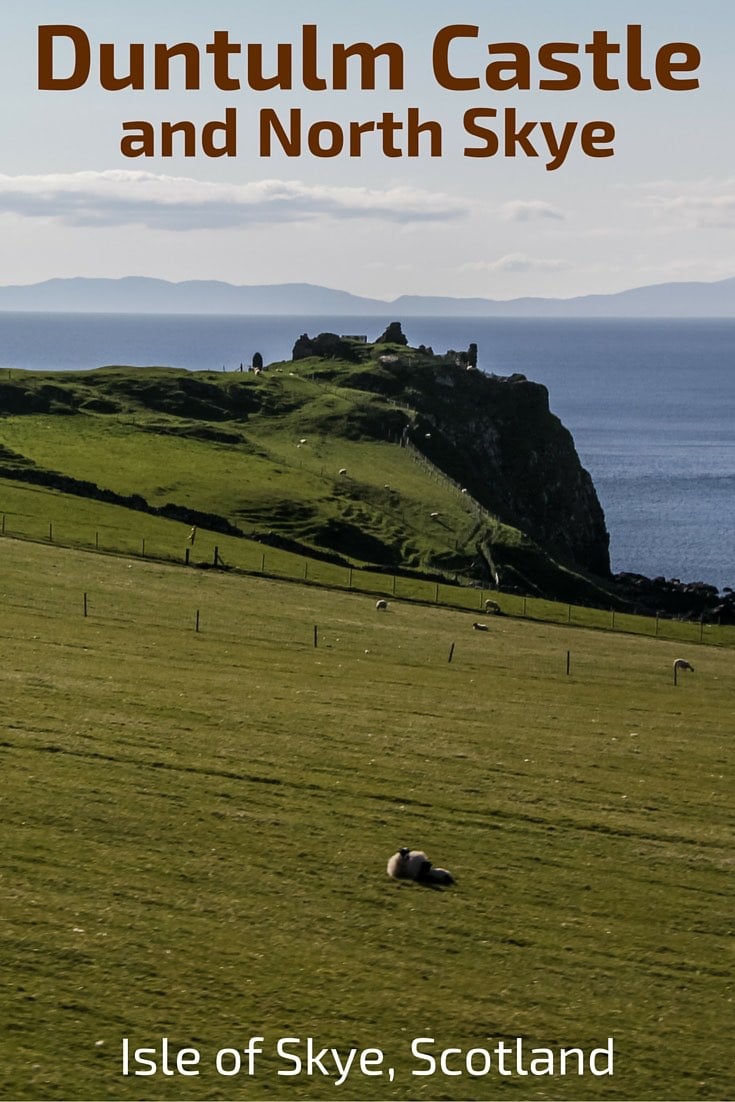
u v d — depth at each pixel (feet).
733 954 94.68
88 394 603.67
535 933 95.40
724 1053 79.66
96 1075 70.33
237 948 87.86
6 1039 72.69
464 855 111.14
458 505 493.77
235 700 162.71
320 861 106.01
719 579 575.79
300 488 460.55
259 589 281.33
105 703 152.66
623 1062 77.66
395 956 89.30
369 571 354.54
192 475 452.76
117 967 82.99
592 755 151.23
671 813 129.29
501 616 297.12
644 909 102.01
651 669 231.71
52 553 287.89
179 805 116.67
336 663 203.21
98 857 101.81
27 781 118.73
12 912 89.30
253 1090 71.00
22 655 179.22
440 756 142.61
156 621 224.94
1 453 434.30
